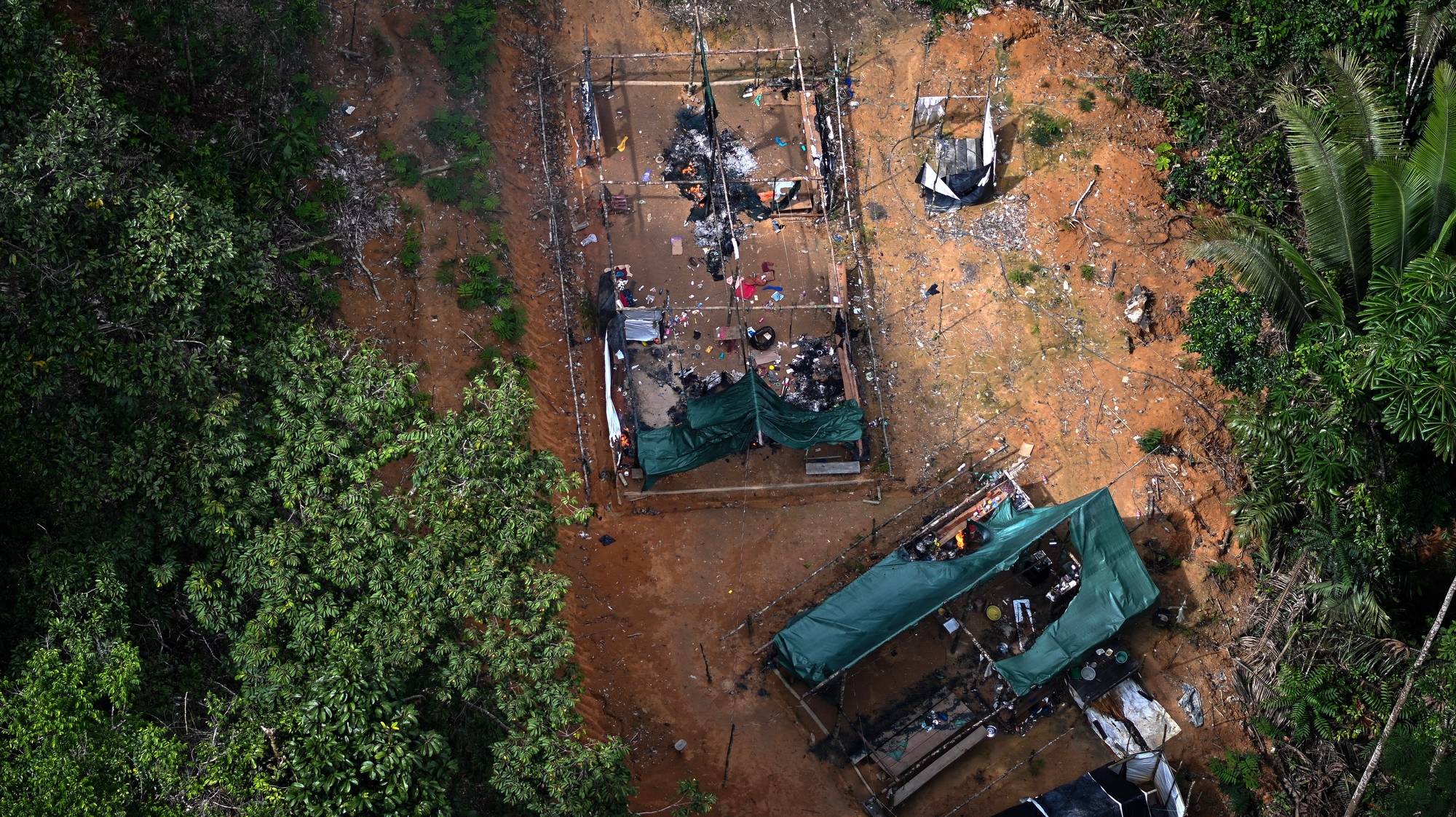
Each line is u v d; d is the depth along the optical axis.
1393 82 35.22
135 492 24.22
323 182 32.56
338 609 23.94
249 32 32.50
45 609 22.77
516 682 25.12
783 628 31.98
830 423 33.31
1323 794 31.38
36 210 23.45
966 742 31.56
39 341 23.64
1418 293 28.53
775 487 34.00
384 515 24.58
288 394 25.09
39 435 23.70
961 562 31.70
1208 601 33.50
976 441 34.84
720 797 30.61
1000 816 29.75
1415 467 32.69
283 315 28.34
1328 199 30.89
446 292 33.00
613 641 31.98
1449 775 29.02
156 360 24.23
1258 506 32.84
